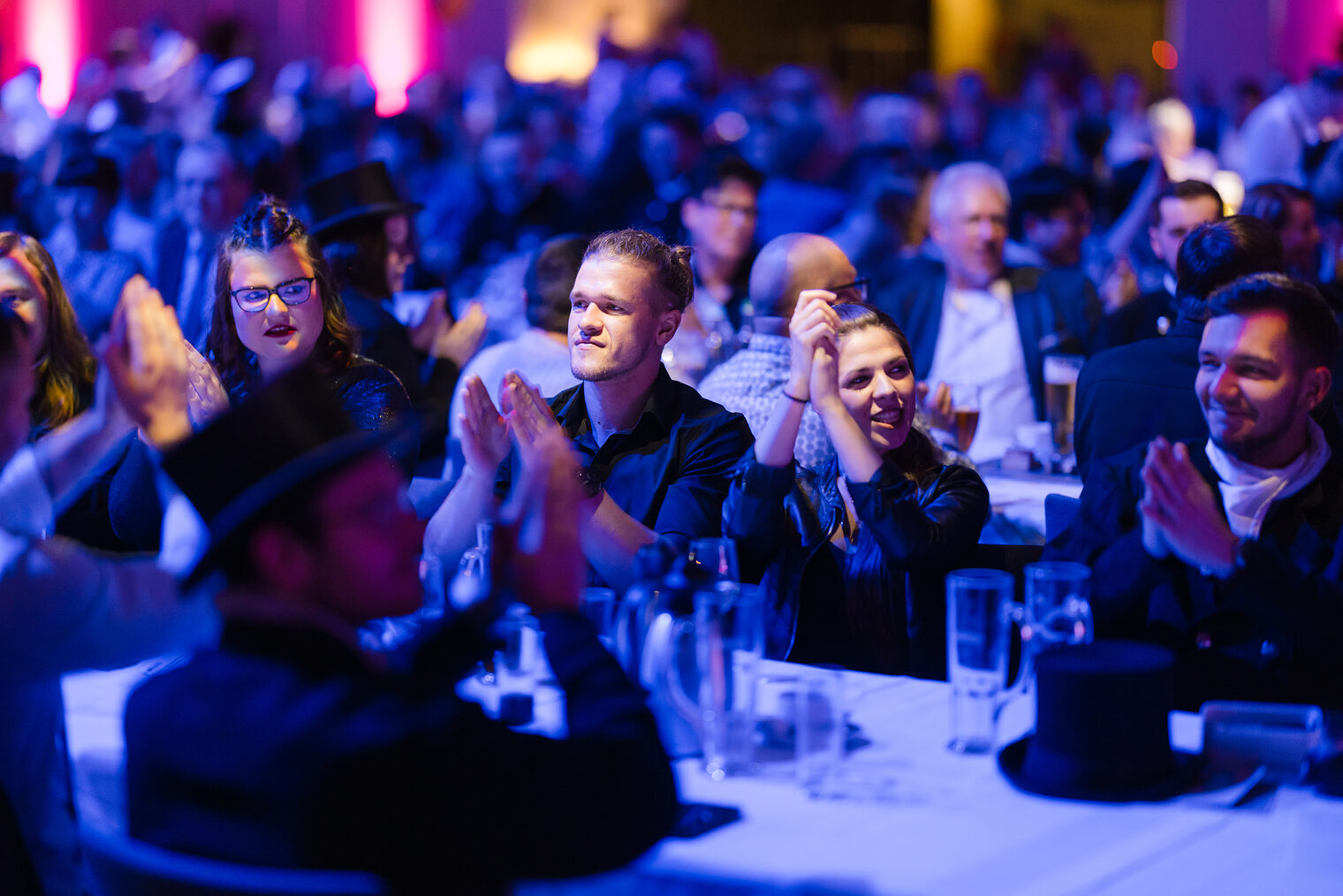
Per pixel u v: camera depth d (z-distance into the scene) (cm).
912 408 381
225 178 761
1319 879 223
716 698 273
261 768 197
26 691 271
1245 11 2080
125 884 202
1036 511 473
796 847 238
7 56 2088
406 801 196
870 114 1592
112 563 272
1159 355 480
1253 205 631
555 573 229
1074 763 258
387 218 642
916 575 365
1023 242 835
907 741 288
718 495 404
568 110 1831
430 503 447
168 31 1805
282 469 207
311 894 188
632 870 225
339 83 1739
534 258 562
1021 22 2959
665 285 402
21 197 924
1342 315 605
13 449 267
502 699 298
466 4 2458
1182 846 237
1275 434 321
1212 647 326
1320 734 264
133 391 273
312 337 424
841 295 509
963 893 221
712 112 1780
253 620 208
